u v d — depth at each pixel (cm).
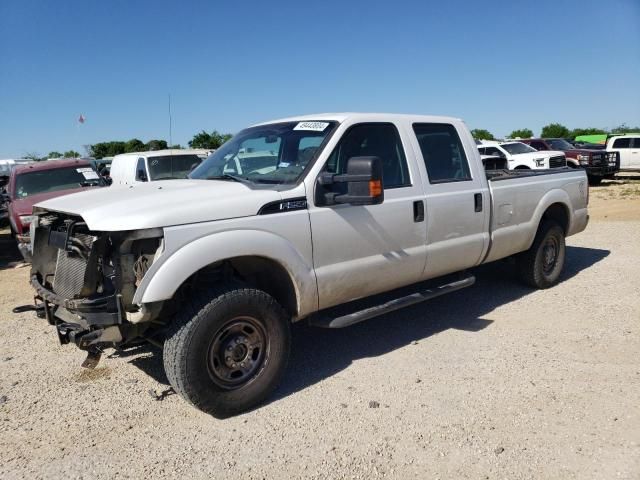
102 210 369
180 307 386
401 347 511
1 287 827
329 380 447
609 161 2300
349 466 331
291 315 431
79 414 407
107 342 398
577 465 323
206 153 1305
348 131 460
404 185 491
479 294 669
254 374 402
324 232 427
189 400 376
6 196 1139
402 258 483
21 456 355
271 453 348
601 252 890
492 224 574
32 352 532
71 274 386
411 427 371
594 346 495
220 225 377
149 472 334
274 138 480
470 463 329
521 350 492
